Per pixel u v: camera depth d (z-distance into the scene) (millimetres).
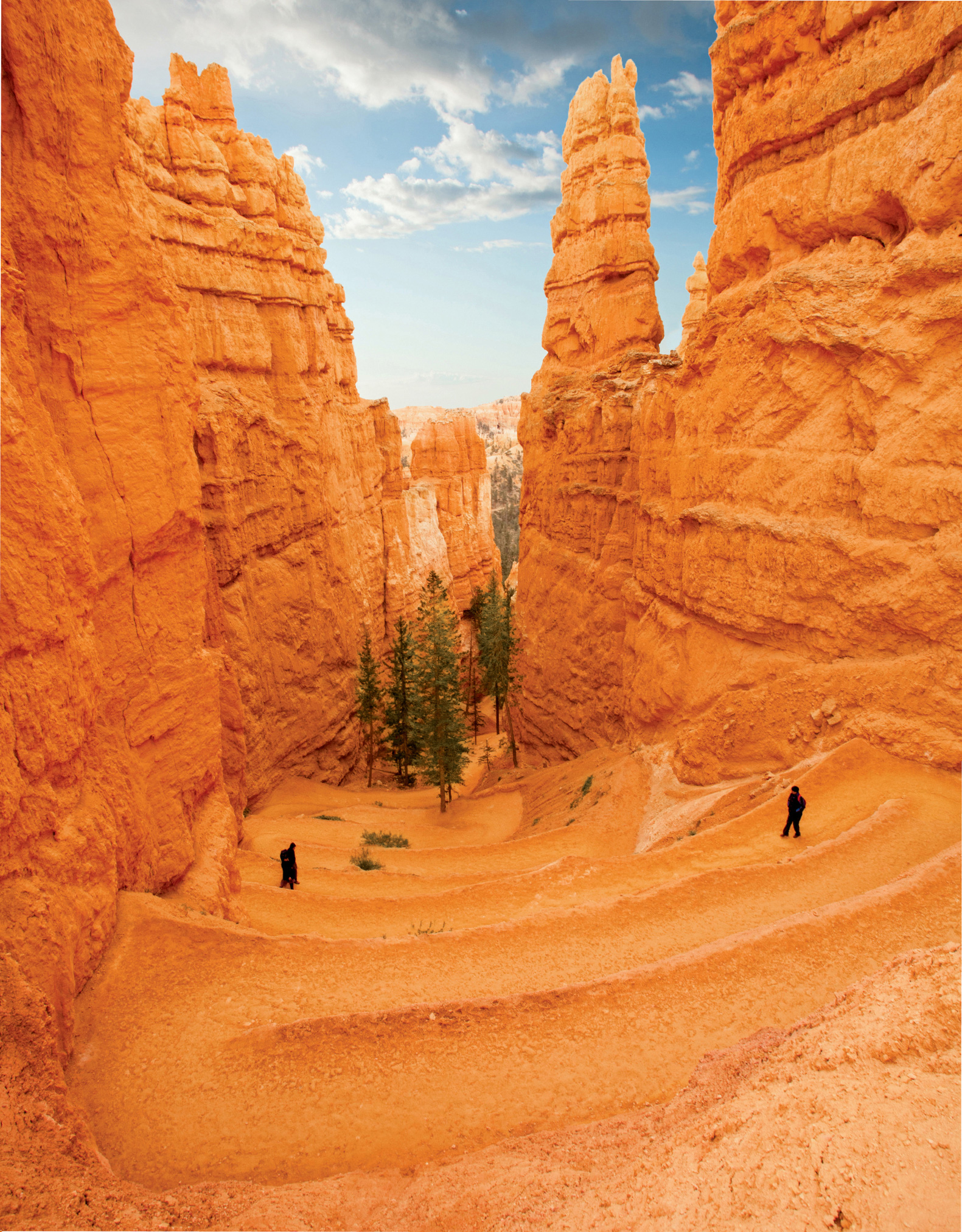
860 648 19594
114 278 12625
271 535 41594
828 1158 4195
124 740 12836
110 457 12594
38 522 9914
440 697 39375
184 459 14680
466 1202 6188
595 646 36625
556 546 41906
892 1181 3871
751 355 22578
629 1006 10117
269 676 40688
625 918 13430
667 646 28031
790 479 21547
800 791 18344
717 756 23344
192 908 13492
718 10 23078
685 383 26734
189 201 37812
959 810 16047
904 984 5590
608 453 36375
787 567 21391
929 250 17344
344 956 11766
